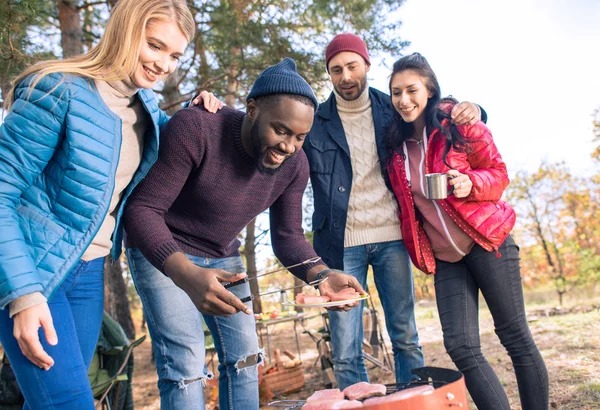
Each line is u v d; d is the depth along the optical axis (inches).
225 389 104.0
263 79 85.7
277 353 220.7
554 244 454.6
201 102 95.8
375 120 129.0
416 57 115.0
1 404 129.4
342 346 129.4
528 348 103.0
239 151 92.4
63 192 78.1
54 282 76.7
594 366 162.4
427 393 64.8
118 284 376.8
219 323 103.6
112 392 154.3
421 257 112.2
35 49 207.5
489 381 101.3
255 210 101.0
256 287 369.4
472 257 106.7
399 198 119.1
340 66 128.5
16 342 74.6
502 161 108.0
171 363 94.3
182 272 78.8
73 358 78.4
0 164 73.9
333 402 67.0
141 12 80.6
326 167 130.0
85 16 350.0
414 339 128.5
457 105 107.8
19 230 73.7
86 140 78.2
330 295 86.1
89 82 80.7
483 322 302.0
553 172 485.1
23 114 75.2
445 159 107.4
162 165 89.8
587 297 354.0
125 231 97.7
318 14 320.8
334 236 128.2
